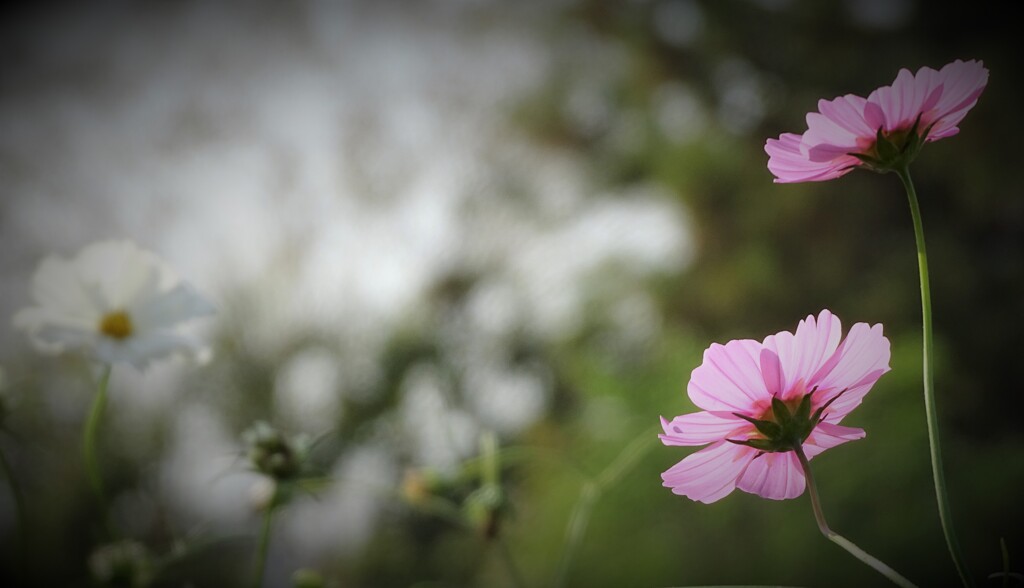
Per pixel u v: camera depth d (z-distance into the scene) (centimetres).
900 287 387
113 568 88
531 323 436
